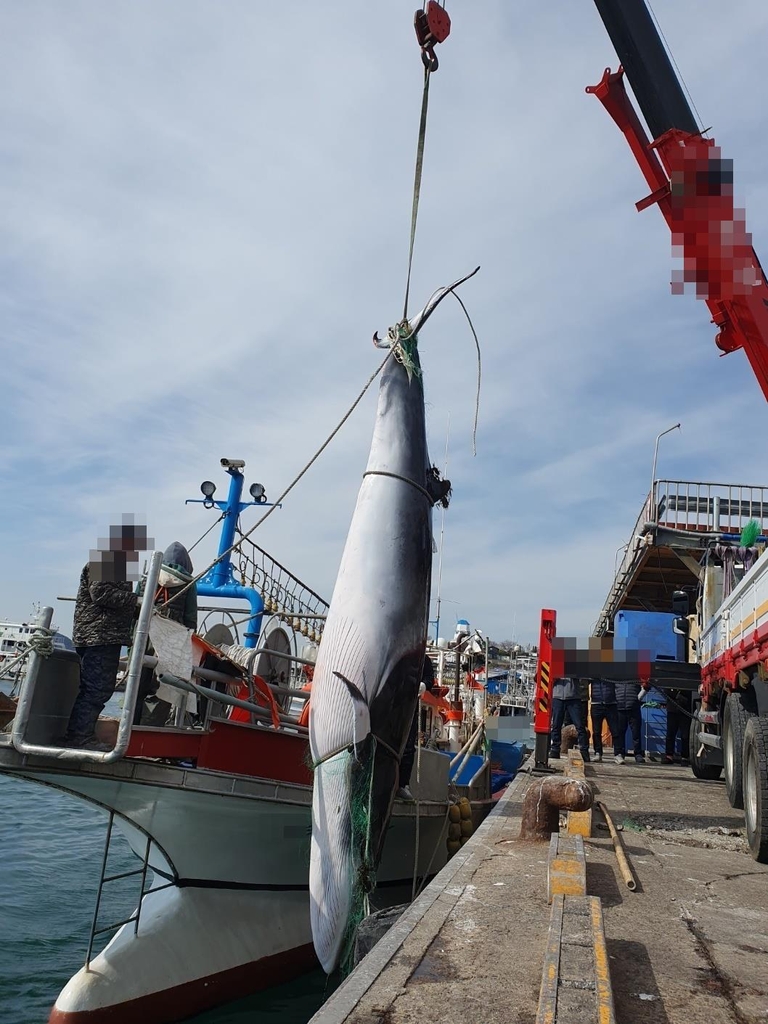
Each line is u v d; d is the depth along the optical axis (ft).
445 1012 8.55
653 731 49.78
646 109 23.85
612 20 24.03
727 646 25.26
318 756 15.56
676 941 11.48
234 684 21.56
